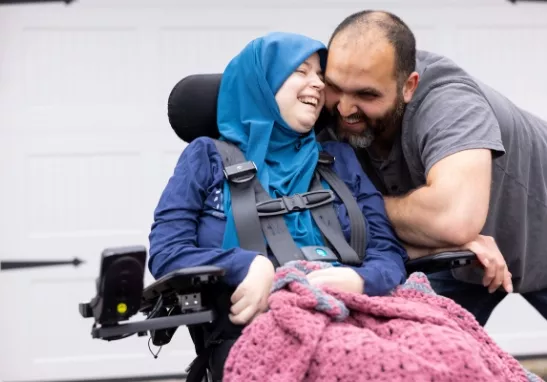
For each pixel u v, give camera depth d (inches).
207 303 119.5
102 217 282.0
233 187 129.1
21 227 281.1
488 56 291.6
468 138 140.6
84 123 281.3
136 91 282.7
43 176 281.3
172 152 283.3
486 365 107.6
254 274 117.6
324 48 138.6
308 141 138.4
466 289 172.9
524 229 161.8
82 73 281.9
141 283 108.3
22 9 280.1
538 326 293.9
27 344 282.7
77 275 282.5
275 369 106.0
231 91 138.6
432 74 150.4
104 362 284.4
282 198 130.0
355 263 128.0
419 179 152.3
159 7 282.7
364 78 136.8
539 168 162.6
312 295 110.0
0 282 281.4
